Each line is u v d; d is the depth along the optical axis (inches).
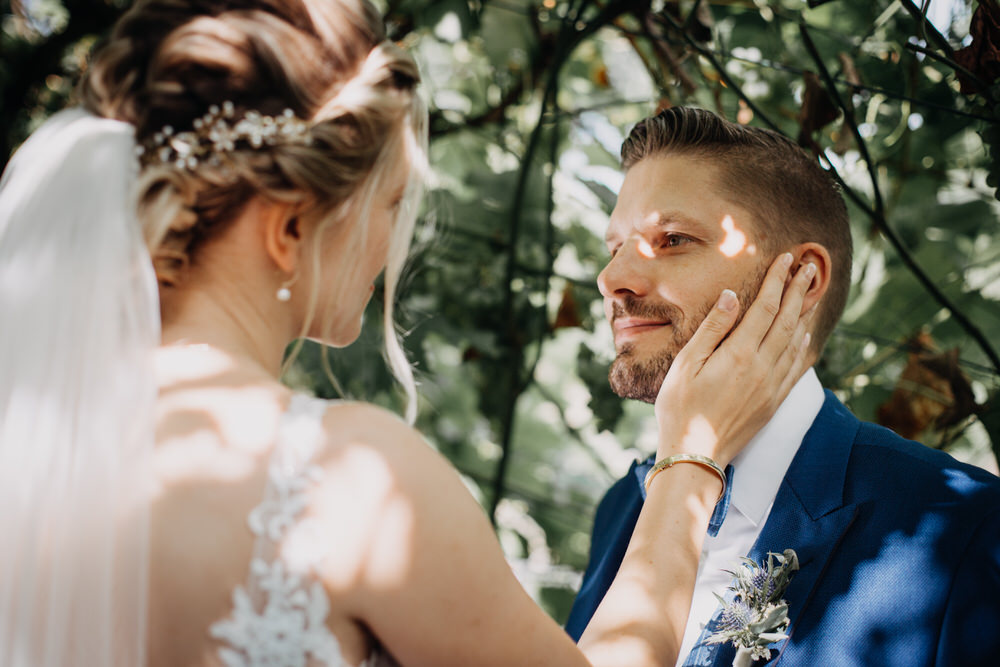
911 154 102.6
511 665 43.3
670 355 67.2
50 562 39.5
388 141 48.1
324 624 40.0
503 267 113.4
